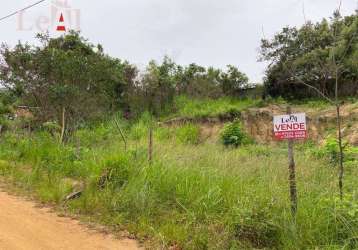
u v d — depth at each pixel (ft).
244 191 22.41
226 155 34.35
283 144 56.54
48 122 45.96
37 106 48.37
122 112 77.66
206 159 31.86
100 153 33.42
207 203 21.65
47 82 46.68
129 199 23.30
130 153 30.22
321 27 66.44
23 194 27.45
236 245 18.02
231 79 85.87
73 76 46.62
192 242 18.62
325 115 62.90
